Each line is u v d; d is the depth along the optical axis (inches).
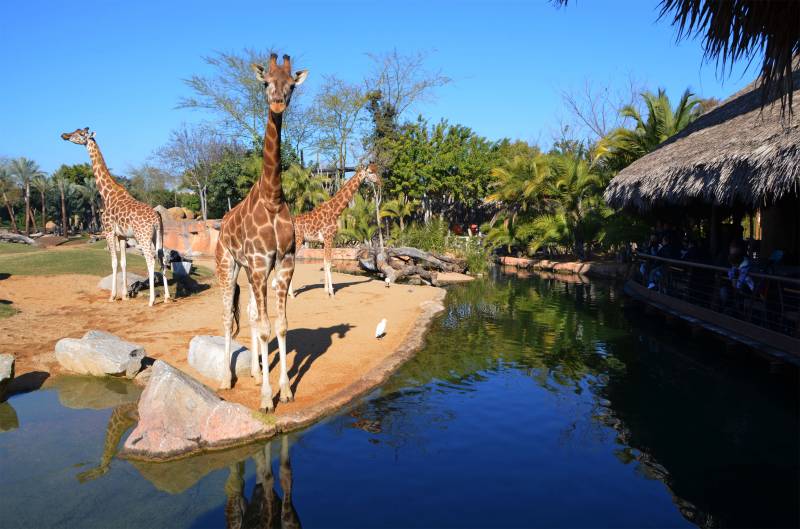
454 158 1304.1
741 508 177.9
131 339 366.3
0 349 344.2
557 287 719.1
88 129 482.6
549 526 167.3
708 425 245.9
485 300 601.6
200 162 1635.1
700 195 418.3
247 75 1354.6
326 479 198.4
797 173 289.4
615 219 854.5
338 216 573.3
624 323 469.4
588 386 300.0
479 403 274.5
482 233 1232.8
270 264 243.8
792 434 235.6
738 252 371.6
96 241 1376.7
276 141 226.5
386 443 227.9
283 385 262.4
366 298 564.4
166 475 201.9
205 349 301.9
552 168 978.1
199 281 631.2
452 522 169.6
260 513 175.9
